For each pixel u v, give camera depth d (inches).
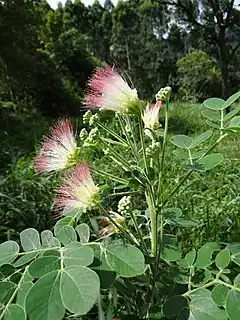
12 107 828.6
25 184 187.0
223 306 50.0
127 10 2182.6
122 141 62.1
